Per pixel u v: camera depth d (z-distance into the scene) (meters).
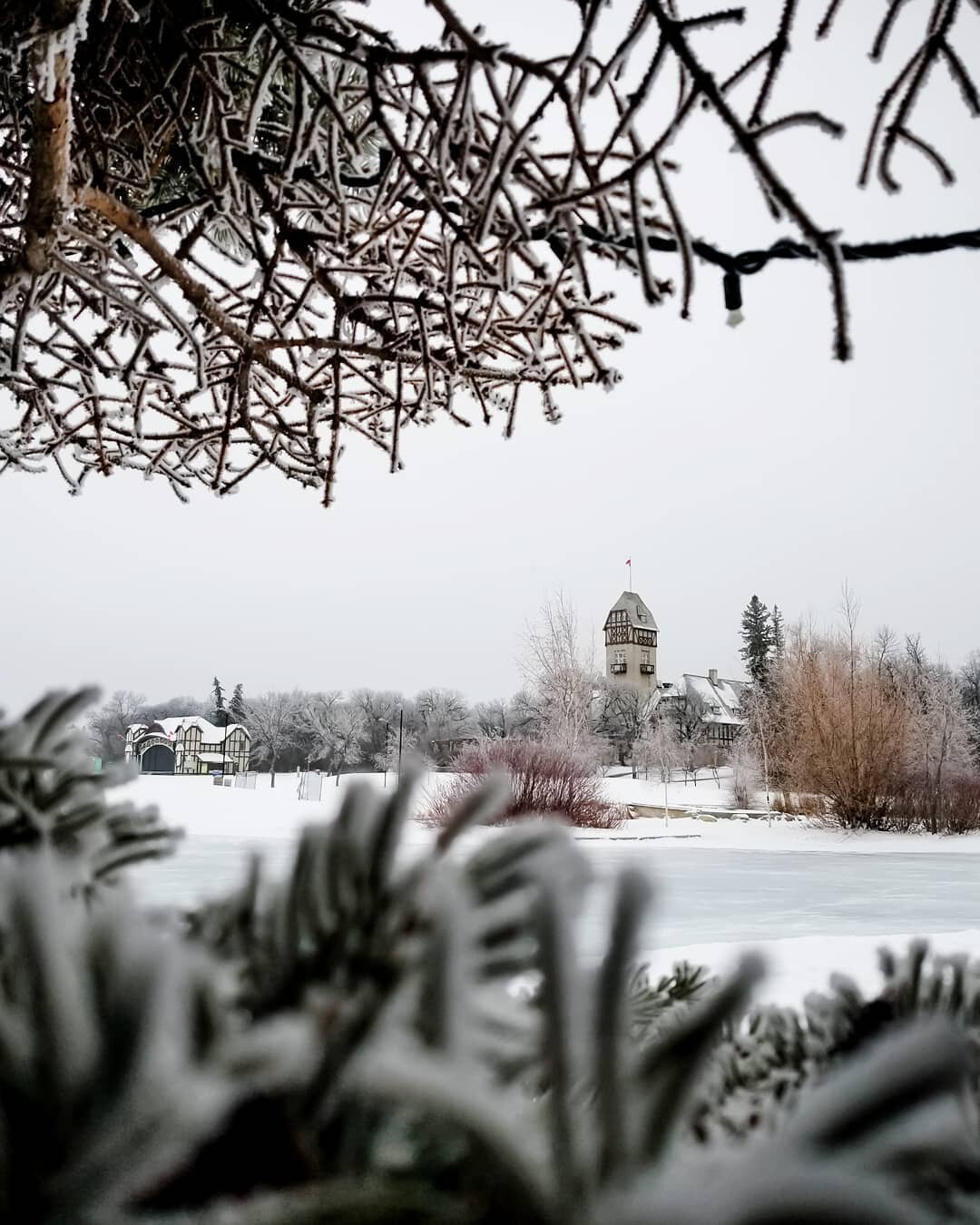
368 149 2.41
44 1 1.34
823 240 1.21
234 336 2.11
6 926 0.23
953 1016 0.53
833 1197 0.16
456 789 19.30
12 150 2.21
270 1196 0.21
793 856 19.92
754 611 73.19
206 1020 0.22
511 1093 0.27
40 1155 0.18
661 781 44.34
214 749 63.44
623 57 1.35
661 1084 0.21
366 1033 0.22
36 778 0.45
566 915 0.23
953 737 28.19
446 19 1.48
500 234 1.96
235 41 2.16
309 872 0.31
